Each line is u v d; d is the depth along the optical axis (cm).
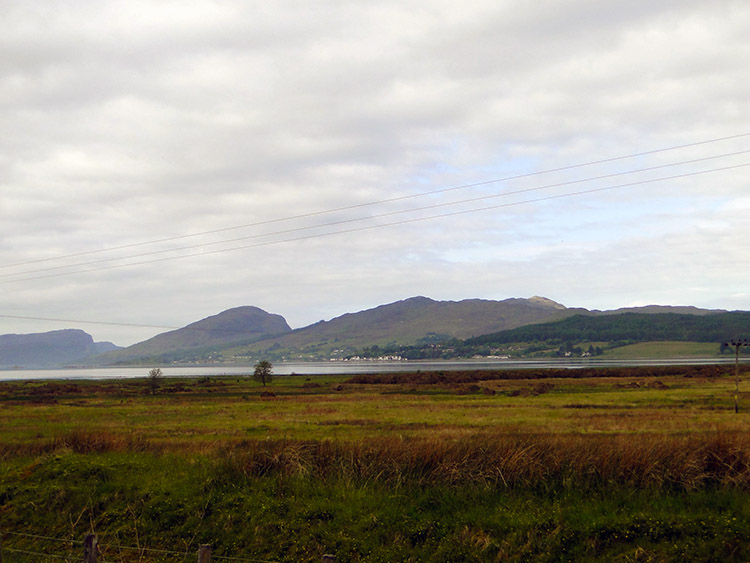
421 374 13538
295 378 15075
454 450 2194
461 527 1811
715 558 1608
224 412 6041
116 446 2747
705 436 2309
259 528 1852
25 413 6250
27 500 2070
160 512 1962
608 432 3438
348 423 4656
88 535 1461
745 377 10981
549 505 1920
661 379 10919
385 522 1842
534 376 12569
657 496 1948
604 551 1672
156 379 11325
